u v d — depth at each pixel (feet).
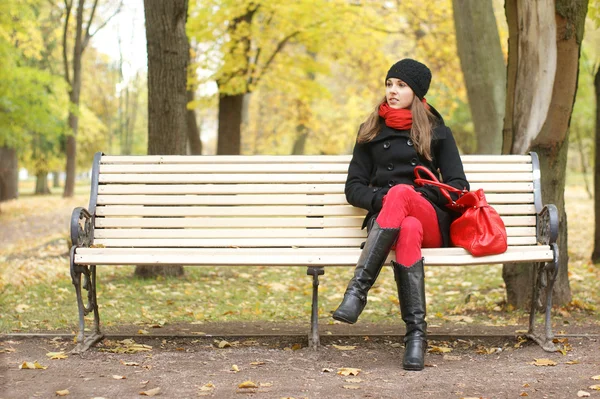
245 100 72.43
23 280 25.68
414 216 12.86
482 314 18.37
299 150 90.07
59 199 98.22
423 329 12.16
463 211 13.50
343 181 14.92
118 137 155.12
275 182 14.98
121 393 10.27
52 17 102.17
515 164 15.28
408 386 10.73
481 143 35.65
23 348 13.47
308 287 24.91
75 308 19.21
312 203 14.82
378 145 13.99
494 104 35.12
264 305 20.45
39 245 41.96
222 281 25.77
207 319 17.71
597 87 30.25
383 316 18.54
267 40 48.39
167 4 25.30
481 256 12.86
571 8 17.38
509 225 14.79
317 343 13.47
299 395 10.19
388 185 13.79
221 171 15.07
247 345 14.01
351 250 13.53
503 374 11.48
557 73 17.74
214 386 10.68
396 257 12.51
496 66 35.29
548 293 13.43
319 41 50.14
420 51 58.70
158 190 14.88
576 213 64.49
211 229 14.65
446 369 11.91
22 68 65.36
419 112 13.82
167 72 25.48
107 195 14.85
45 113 68.23
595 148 30.66
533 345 13.88
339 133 104.78
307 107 80.89
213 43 46.62
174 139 25.63
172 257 12.98
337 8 47.60
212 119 146.92
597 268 28.48
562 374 11.43
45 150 110.52
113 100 142.72
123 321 17.03
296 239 14.55
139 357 12.75
